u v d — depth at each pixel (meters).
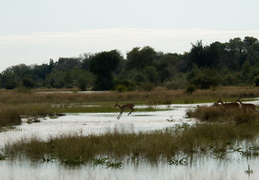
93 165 22.53
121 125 39.22
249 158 23.88
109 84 139.50
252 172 20.75
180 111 54.59
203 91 89.12
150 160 23.25
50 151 25.20
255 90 91.50
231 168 21.66
